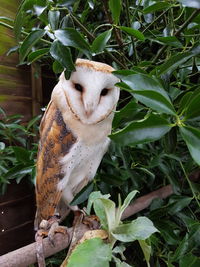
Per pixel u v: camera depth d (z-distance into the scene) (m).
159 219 0.90
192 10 0.77
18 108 1.21
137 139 0.60
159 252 0.95
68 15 0.75
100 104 0.77
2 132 1.12
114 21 0.77
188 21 0.77
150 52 1.09
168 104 0.60
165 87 0.77
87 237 0.64
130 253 1.07
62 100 0.78
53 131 0.80
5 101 1.17
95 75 0.74
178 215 0.91
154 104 0.60
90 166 0.84
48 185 0.81
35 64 1.19
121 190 0.99
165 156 0.90
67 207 0.91
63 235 0.78
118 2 0.74
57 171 0.80
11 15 1.19
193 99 0.59
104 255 0.59
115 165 0.96
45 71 1.32
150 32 0.90
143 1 0.90
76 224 0.81
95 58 0.98
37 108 1.25
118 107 1.06
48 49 0.78
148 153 0.96
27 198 1.25
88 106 0.74
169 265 0.82
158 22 1.01
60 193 0.81
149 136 0.60
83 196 0.84
